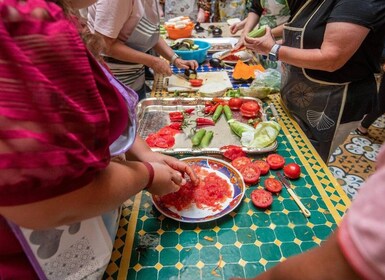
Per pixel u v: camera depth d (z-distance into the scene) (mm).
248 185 878
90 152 398
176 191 724
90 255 545
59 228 469
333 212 776
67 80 365
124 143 586
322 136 1335
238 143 1102
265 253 678
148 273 642
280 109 1355
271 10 1984
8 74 317
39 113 334
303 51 1187
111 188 459
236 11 2967
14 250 455
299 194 838
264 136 1047
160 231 738
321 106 1286
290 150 1037
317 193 840
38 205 357
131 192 518
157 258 673
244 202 817
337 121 1291
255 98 1341
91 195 421
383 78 2477
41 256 468
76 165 371
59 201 376
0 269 448
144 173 557
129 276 636
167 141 1086
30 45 336
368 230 271
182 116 1231
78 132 378
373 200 279
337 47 1065
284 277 346
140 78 1714
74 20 503
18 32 330
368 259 270
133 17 1420
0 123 314
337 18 1046
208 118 1240
